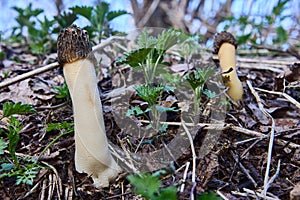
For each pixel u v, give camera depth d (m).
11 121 0.28
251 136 0.30
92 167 0.26
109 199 0.25
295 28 0.79
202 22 1.06
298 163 0.28
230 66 0.34
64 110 0.35
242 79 0.40
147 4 1.06
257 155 0.29
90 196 0.25
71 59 0.24
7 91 0.39
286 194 0.24
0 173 0.27
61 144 0.30
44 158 0.28
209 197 0.19
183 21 1.04
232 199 0.24
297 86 0.35
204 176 0.26
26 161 0.28
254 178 0.26
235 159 0.28
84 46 0.25
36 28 0.60
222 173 0.27
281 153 0.29
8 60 0.53
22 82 0.40
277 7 0.66
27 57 0.56
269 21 0.68
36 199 0.26
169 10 1.07
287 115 0.36
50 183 0.27
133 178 0.19
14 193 0.26
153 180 0.19
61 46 0.24
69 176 0.27
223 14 1.04
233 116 0.33
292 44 0.68
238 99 0.35
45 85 0.40
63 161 0.28
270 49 0.58
